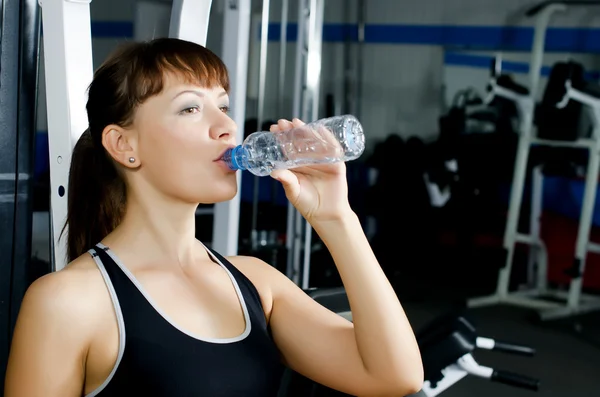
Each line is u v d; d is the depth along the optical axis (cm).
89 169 97
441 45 538
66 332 82
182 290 93
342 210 96
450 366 173
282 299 107
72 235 99
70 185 99
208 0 130
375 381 97
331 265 419
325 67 564
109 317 85
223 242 176
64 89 111
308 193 95
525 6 511
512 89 438
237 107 172
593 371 333
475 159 511
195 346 87
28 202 132
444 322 173
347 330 102
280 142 92
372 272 96
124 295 87
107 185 97
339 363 101
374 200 524
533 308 432
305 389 122
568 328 396
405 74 550
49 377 82
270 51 549
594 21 494
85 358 85
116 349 85
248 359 91
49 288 83
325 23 561
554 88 423
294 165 94
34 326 82
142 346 85
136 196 93
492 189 503
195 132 89
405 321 98
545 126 485
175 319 89
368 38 556
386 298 96
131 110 90
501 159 504
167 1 502
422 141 539
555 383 316
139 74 89
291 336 105
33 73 129
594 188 409
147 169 91
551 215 473
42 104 468
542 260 451
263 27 354
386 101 557
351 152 91
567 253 456
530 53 515
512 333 386
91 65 114
